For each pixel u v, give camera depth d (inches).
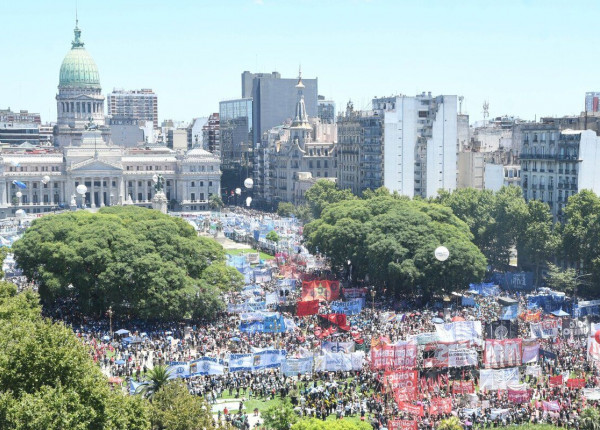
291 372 6161.4
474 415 5413.4
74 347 4072.3
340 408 5615.2
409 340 6451.8
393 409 5516.7
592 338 6161.4
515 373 5885.8
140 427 4040.4
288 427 5260.8
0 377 3769.7
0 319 4913.9
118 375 6604.3
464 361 6220.5
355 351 6530.5
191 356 6978.4
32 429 3457.2
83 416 3673.7
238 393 6141.7
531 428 5270.7
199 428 4788.4
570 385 5925.2
